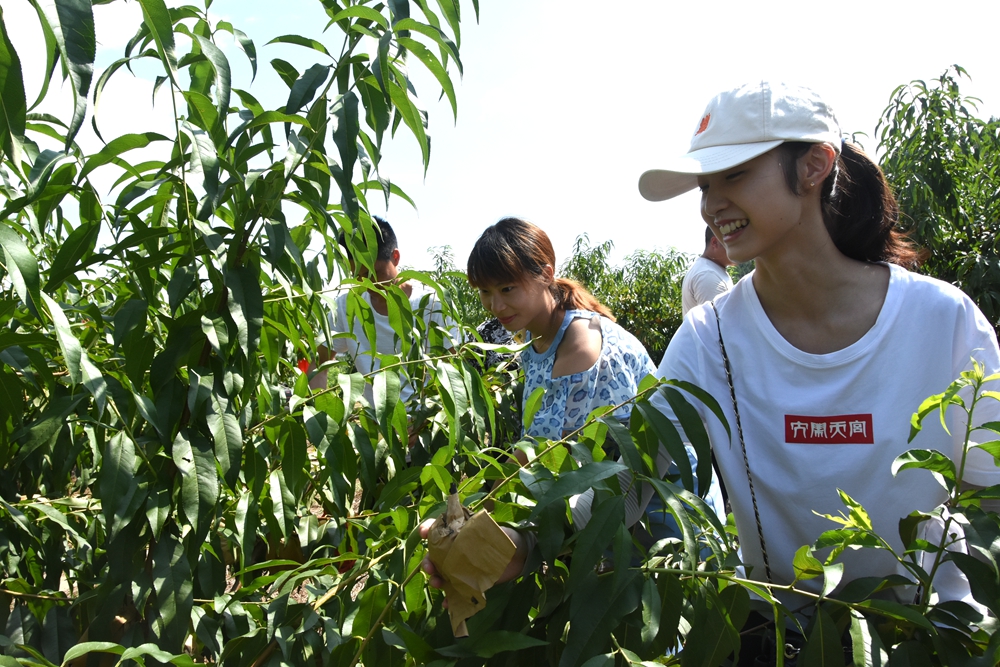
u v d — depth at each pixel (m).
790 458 1.16
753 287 1.22
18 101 0.68
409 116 1.12
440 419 1.94
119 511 0.98
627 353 1.87
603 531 0.90
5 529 1.26
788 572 1.20
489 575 0.87
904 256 1.27
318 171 1.17
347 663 1.04
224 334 1.05
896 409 1.10
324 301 1.51
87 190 1.09
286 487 1.28
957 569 1.15
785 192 1.08
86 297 1.70
